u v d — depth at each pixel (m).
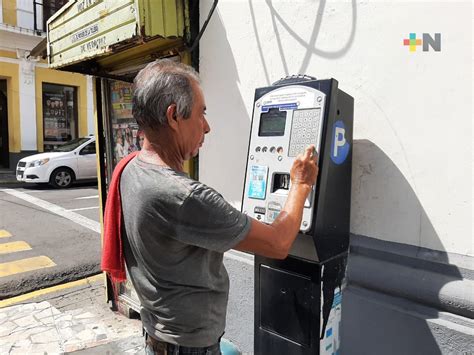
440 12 1.76
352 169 2.10
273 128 1.84
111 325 3.36
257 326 1.98
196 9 2.85
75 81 14.08
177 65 1.29
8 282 4.27
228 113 2.76
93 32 2.74
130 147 3.40
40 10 12.98
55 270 4.60
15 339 3.13
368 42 2.01
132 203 1.26
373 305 1.98
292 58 2.35
